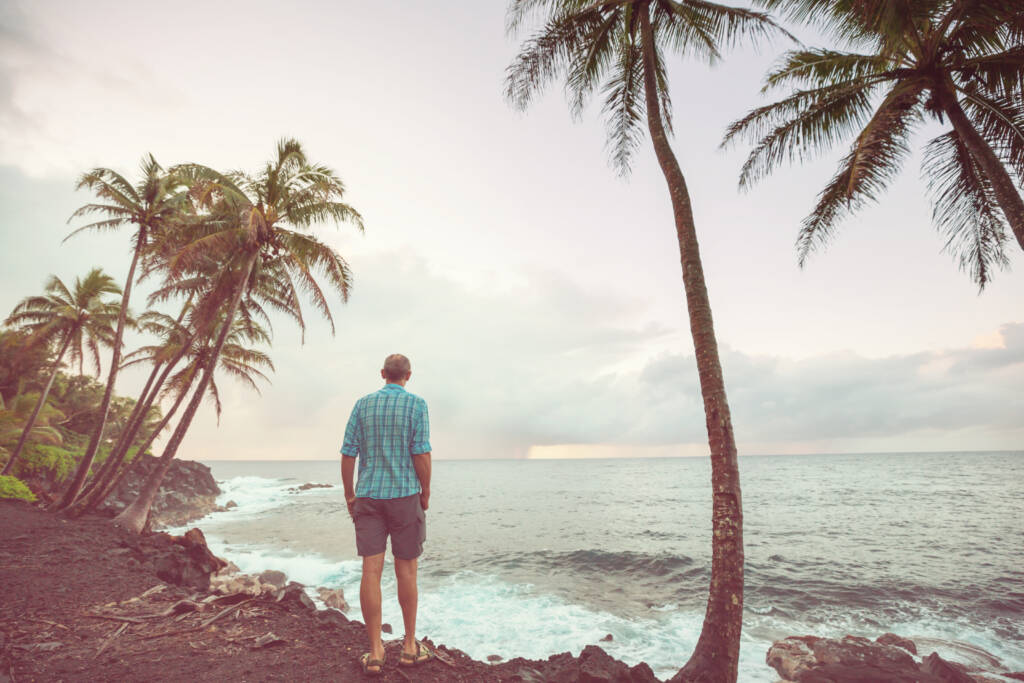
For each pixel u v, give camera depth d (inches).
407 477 129.4
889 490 2062.0
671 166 237.1
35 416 994.1
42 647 153.0
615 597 579.2
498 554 842.2
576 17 299.1
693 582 649.6
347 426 134.1
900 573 661.9
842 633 452.4
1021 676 342.6
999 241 381.4
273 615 184.2
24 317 1021.8
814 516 1315.2
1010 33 283.1
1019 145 306.2
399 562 131.6
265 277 742.5
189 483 1731.1
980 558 739.4
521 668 145.1
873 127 286.8
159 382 745.0
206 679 127.7
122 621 183.5
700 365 204.7
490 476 4613.7
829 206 366.9
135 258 735.1
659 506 1700.3
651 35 270.1
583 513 1504.7
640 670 152.8
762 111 373.1
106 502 1180.5
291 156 669.3
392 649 149.2
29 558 315.6
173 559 338.3
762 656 378.9
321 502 1834.4
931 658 300.2
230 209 636.7
